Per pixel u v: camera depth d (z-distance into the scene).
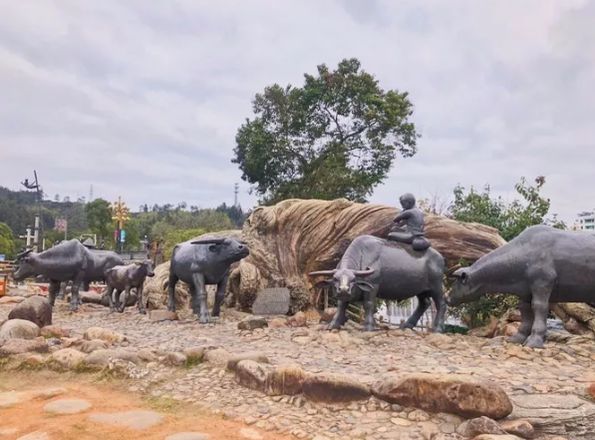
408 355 6.99
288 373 5.60
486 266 8.05
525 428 4.56
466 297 8.37
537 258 7.51
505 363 6.57
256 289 12.88
